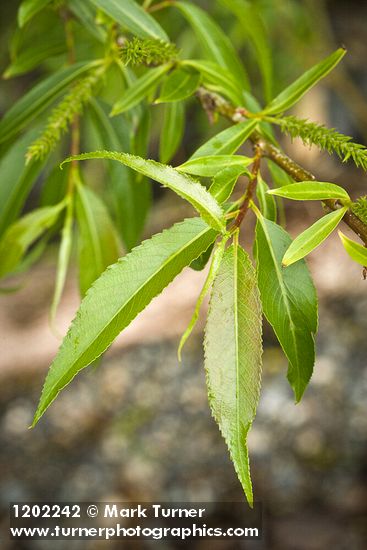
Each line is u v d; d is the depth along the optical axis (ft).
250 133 1.88
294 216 9.49
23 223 2.43
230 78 2.08
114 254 2.43
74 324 1.57
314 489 7.04
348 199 1.67
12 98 10.33
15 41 2.70
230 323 1.60
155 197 11.51
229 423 1.58
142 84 2.07
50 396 1.55
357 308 8.87
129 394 8.75
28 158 2.03
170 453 7.91
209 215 1.61
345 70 9.61
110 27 2.27
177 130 2.37
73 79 2.30
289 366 1.68
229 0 2.50
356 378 8.07
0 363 9.59
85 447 8.21
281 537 6.54
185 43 4.66
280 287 1.69
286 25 5.64
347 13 9.42
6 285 10.99
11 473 7.99
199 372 8.93
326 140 1.83
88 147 5.44
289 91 1.93
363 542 6.28
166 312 9.65
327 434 7.58
